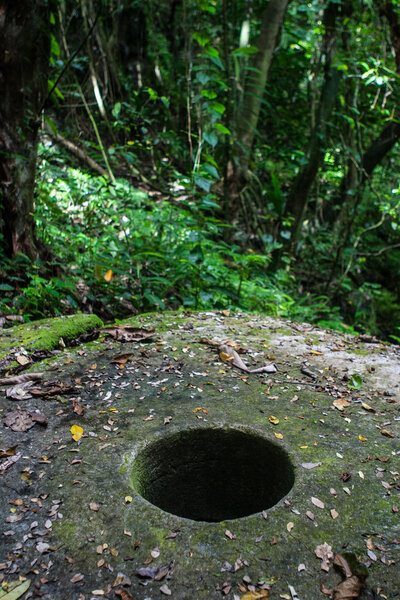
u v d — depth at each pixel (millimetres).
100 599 1423
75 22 8711
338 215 9766
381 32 7254
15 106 4035
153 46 9992
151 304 4707
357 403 2545
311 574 1504
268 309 5367
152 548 1584
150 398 2514
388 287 10227
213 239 7297
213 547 1590
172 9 10719
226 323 3654
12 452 2057
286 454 2080
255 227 8289
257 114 7535
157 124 9312
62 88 7500
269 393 2605
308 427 2281
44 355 3004
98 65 8953
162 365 2895
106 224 5488
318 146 7480
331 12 7410
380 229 10477
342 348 3281
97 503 1773
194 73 8336
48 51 4309
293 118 9719
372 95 8008
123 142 8281
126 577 1486
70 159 6262
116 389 2607
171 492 2275
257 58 7383
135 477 2012
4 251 4258
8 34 3807
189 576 1490
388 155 9875
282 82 9469
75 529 1661
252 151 8531
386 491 1874
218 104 4875
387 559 1568
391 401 2570
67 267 4652
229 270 5621
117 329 3307
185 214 5301
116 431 2203
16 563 1537
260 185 8312
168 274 4773
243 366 2877
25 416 2307
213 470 2301
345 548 1602
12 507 1764
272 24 7285
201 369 2859
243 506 2355
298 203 7746
